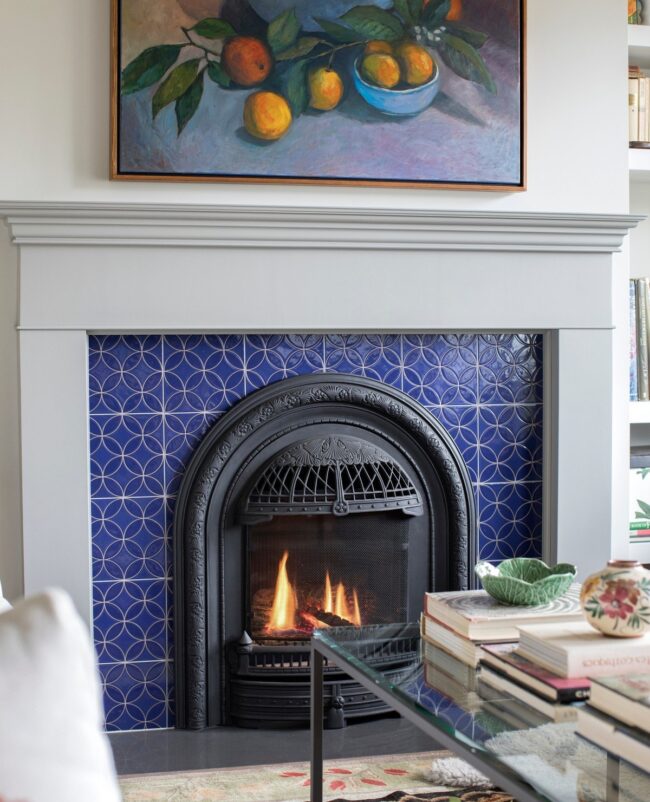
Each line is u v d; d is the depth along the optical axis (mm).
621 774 1312
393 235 2994
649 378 3338
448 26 3037
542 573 2023
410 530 3172
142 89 2859
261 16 2928
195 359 2992
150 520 2988
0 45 2822
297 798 2521
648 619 1582
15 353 2871
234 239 2902
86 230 2828
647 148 3299
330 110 2971
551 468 3221
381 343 3113
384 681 1721
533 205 3158
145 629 3004
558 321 3152
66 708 574
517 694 1614
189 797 2523
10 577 2900
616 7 3197
